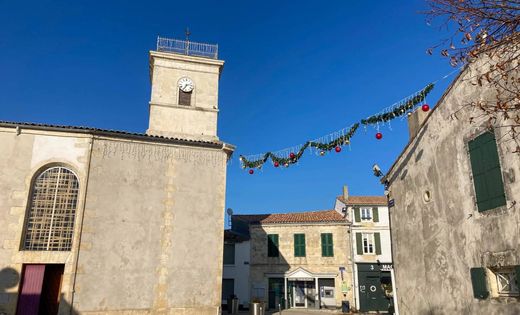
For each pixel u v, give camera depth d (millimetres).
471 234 9211
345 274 29719
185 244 15641
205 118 20953
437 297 10781
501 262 8078
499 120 8289
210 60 21844
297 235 31031
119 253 14664
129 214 15227
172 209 15891
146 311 14398
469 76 9344
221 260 15961
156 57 21312
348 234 30578
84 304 13719
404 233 13156
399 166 13758
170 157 16531
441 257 10609
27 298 13469
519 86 7574
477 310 8914
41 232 14281
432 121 11234
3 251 13586
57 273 14422
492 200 8484
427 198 11555
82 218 14500
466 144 9492
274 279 30297
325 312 27531
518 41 5449
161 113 20406
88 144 15391
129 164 15805
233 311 25266
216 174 17031
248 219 33312
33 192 14625
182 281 15172
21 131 14930
